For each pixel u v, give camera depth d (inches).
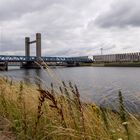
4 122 197.8
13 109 211.3
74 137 146.3
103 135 145.9
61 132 150.5
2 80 289.1
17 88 258.8
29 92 219.0
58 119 159.2
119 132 148.9
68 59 4623.5
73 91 153.0
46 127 164.4
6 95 243.6
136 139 144.1
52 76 163.5
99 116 166.2
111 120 167.9
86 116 153.4
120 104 151.9
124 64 7509.8
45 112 177.9
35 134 159.8
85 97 189.0
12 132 177.3
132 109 169.2
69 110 157.4
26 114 190.5
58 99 161.6
